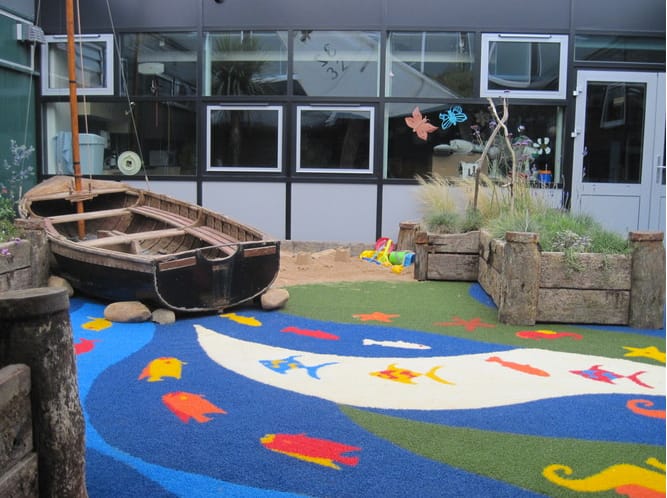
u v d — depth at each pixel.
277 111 8.67
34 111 8.80
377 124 8.60
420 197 8.40
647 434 2.98
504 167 8.52
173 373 3.77
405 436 2.93
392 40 8.59
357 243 8.69
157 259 4.76
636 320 4.99
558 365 4.03
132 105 8.82
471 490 2.45
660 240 4.97
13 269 5.20
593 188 8.59
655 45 8.46
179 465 2.62
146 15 8.70
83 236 6.54
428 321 5.15
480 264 6.65
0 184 7.74
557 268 5.07
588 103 8.52
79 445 1.95
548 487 2.48
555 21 8.45
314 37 8.62
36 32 8.52
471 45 8.55
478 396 3.46
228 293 5.21
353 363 4.02
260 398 3.38
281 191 8.73
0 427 1.68
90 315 5.15
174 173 8.84
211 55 8.72
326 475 2.55
